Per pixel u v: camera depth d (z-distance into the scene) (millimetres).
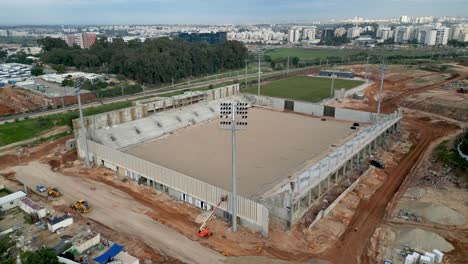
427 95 126125
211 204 51094
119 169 65562
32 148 81125
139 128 86125
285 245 43938
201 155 74562
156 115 93625
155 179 58750
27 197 54969
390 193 57531
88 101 130875
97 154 69500
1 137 87812
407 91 137875
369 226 48062
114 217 50719
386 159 72188
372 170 66562
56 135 90250
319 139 85125
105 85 157625
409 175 64000
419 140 83688
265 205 49281
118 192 58438
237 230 47219
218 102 111562
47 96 130875
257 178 63000
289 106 113500
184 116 98250
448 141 80875
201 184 51531
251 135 88250
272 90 152750
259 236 45781
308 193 51406
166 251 42875
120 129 82688
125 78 182375
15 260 40312
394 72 181125
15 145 83750
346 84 162250
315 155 74500
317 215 48844
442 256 40406
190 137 86938
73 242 42250
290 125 97125
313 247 43438
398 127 90062
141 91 155875
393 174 64875
